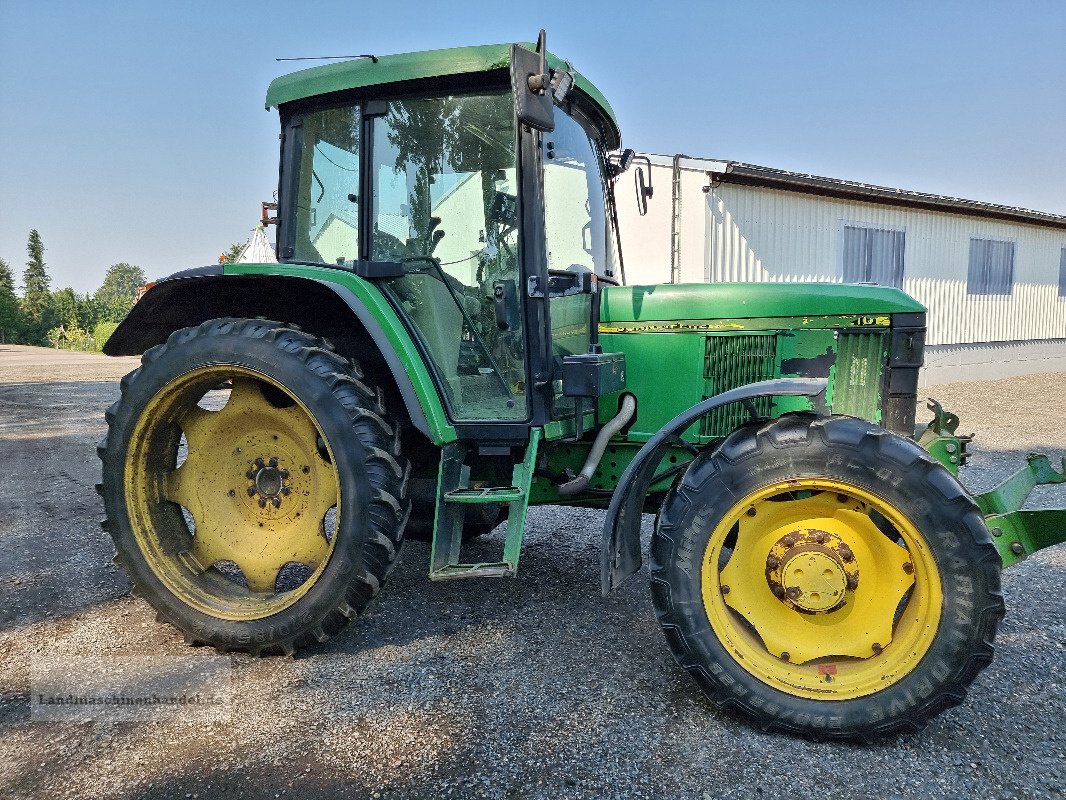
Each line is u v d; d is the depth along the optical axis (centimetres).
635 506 269
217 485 307
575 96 321
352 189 314
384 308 292
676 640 239
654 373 321
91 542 431
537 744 224
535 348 288
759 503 246
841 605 238
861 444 228
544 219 289
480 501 275
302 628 276
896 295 307
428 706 246
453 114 292
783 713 229
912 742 228
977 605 217
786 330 311
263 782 205
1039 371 1572
